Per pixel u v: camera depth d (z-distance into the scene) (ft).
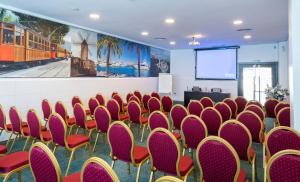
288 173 5.57
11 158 8.97
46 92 20.25
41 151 6.20
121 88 30.07
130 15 19.03
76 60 23.29
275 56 33.35
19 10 17.75
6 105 17.15
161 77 38.37
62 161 12.52
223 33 26.16
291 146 8.36
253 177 9.81
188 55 40.83
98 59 26.17
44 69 20.04
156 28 23.94
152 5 16.35
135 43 32.81
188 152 13.73
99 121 14.16
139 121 17.28
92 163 5.24
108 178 4.93
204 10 17.34
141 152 10.13
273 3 15.55
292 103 9.95
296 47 9.45
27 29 18.52
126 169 11.76
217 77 37.83
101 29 24.84
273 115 20.15
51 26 20.56
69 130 16.69
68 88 22.41
